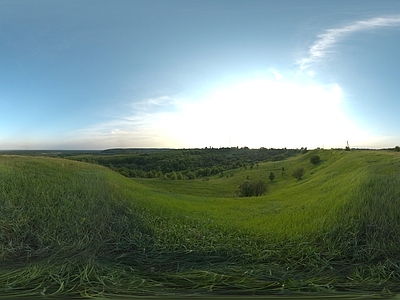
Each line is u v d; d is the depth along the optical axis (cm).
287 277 400
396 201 692
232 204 1767
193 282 374
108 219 639
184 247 532
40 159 1512
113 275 394
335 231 590
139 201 1004
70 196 730
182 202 1570
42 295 327
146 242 554
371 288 364
